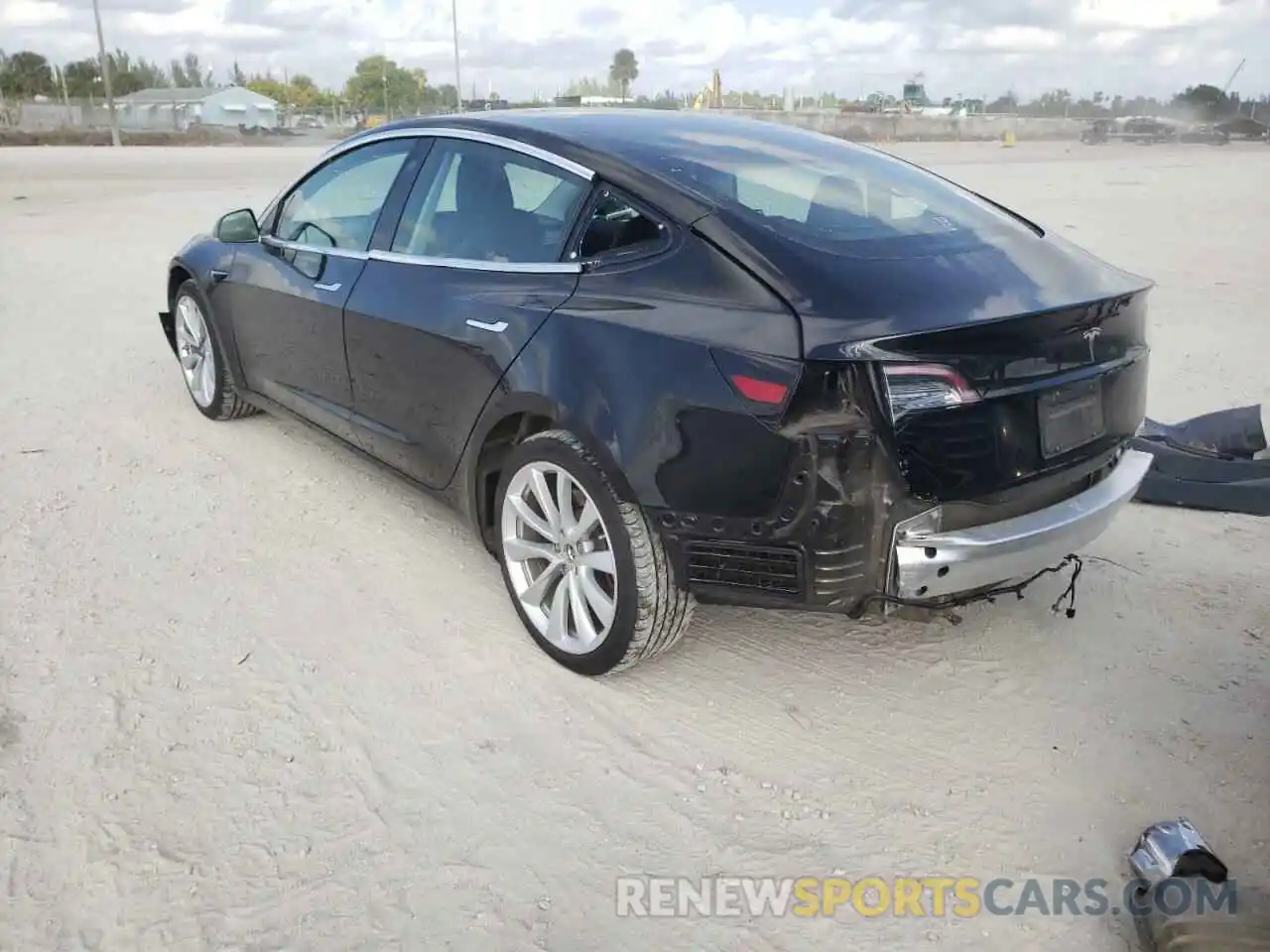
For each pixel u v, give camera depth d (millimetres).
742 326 2734
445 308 3561
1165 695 3291
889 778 2904
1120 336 3018
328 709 3143
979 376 2654
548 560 3389
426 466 3846
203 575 3926
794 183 3307
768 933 2393
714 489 2787
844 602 2773
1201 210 17078
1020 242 3242
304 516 4465
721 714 3174
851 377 2574
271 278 4613
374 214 4109
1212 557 4207
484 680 3311
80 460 5047
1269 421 5871
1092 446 2980
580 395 3021
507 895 2477
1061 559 3232
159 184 21203
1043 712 3205
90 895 2432
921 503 2670
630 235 3117
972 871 2584
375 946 2326
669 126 3727
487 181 3643
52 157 33406
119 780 2805
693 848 2641
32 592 3758
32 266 10820
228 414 5531
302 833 2648
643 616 3053
